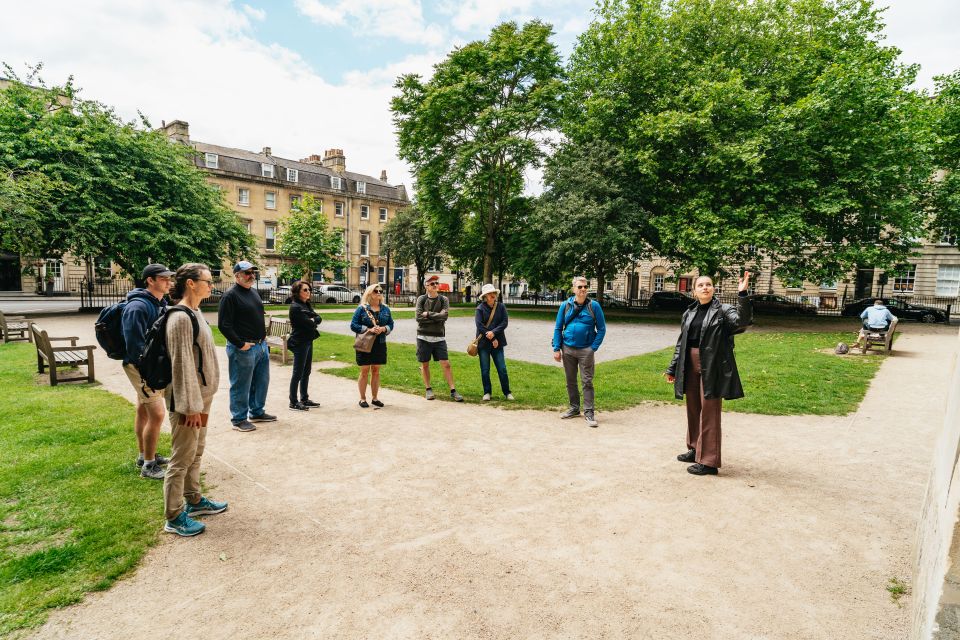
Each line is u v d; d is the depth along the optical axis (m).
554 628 2.47
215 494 4.04
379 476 4.48
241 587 2.78
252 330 5.76
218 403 7.06
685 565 3.06
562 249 22.31
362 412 6.71
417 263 45.72
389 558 3.10
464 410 6.93
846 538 3.42
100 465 4.43
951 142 22.95
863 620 2.55
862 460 5.04
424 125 25.06
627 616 2.56
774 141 19.41
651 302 33.94
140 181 21.42
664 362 11.13
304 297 6.78
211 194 26.19
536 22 24.86
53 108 21.00
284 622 2.49
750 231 18.97
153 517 3.53
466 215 29.53
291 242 37.16
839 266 20.77
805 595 2.77
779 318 26.34
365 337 6.69
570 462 4.89
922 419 6.65
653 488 4.26
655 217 21.66
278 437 5.57
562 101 24.27
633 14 23.36
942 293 31.59
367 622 2.49
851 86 18.86
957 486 1.61
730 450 5.35
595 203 21.72
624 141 23.12
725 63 22.22
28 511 3.56
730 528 3.55
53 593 2.66
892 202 19.19
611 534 3.45
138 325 3.98
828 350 13.27
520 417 6.61
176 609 2.57
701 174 21.56
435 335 7.39
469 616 2.55
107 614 2.52
